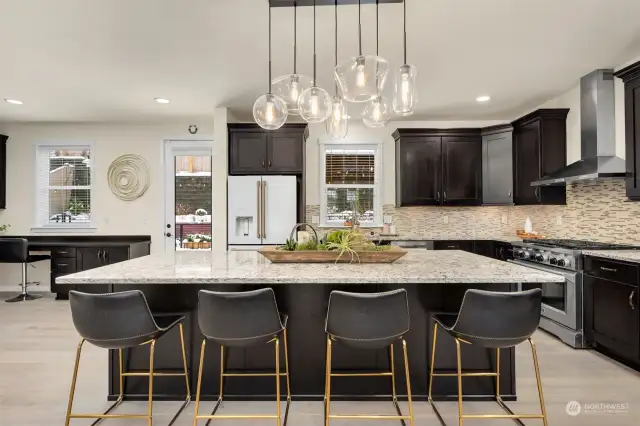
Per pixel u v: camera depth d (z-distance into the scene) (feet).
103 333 6.31
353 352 7.91
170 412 7.49
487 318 6.18
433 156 17.04
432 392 7.88
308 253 8.27
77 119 17.72
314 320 7.89
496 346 6.37
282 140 15.89
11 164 18.61
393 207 18.37
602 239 12.47
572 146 13.89
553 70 11.90
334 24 8.91
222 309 6.24
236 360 7.92
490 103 15.37
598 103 11.82
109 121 18.17
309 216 18.39
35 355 10.41
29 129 18.60
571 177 11.91
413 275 6.75
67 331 12.43
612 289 9.67
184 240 18.72
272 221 15.31
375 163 18.54
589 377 8.91
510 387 7.89
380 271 7.21
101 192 18.67
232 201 15.38
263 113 8.57
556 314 11.46
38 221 18.67
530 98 14.75
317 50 10.34
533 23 8.86
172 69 11.59
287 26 9.00
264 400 7.88
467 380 7.91
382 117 9.27
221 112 15.69
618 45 10.08
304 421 7.12
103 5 8.01
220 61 11.00
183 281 6.65
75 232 18.66
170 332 7.98
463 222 18.13
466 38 9.62
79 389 8.45
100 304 6.25
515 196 15.65
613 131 11.79
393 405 7.67
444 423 7.02
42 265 18.61
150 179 18.65
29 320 13.69
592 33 9.39
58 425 7.02
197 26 8.96
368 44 9.89
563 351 10.54
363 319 6.16
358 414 7.32
